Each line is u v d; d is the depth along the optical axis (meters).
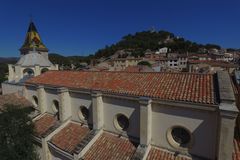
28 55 40.56
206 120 14.05
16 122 21.59
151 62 129.50
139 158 15.66
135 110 17.86
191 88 16.12
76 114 23.47
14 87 36.19
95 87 21.16
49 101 26.77
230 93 13.66
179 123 15.36
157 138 16.80
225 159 12.64
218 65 86.12
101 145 19.09
